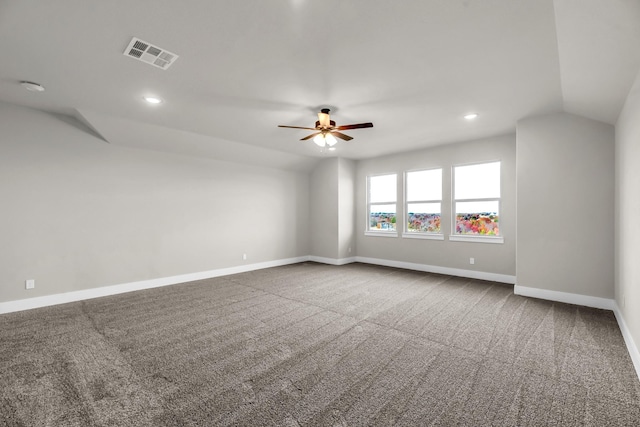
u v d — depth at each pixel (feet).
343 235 22.17
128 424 5.36
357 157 22.06
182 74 9.02
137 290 14.80
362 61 8.28
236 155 18.57
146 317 10.87
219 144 17.01
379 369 7.25
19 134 11.73
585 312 11.29
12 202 11.56
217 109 12.04
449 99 11.07
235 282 16.38
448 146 18.19
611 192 11.55
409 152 20.01
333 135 13.00
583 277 12.14
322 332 9.47
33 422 5.41
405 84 9.77
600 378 6.86
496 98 10.98
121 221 14.47
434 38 7.18
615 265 11.30
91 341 8.84
